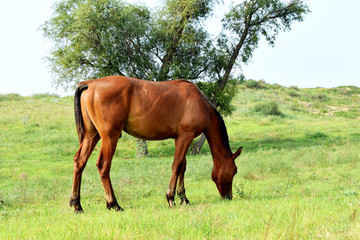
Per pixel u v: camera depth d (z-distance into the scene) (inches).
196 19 727.7
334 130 957.2
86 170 470.0
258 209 174.9
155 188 299.6
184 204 217.0
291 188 265.6
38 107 1095.6
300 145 731.4
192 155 690.8
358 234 116.0
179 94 211.3
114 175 388.2
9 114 965.8
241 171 381.4
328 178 309.6
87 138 201.9
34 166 536.4
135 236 122.0
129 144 829.8
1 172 473.1
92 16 633.6
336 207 170.6
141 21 701.9
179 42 700.0
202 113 217.2
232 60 745.0
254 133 962.1
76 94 200.2
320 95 1780.3
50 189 352.5
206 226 135.6
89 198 263.1
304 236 119.0
